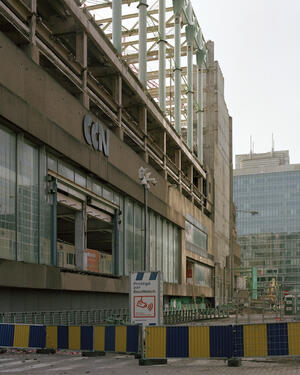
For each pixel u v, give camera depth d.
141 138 57.00
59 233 58.34
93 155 40.03
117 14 52.25
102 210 44.12
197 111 93.50
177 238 71.00
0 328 19.67
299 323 15.40
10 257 29.09
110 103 47.31
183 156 78.88
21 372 14.29
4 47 28.42
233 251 124.62
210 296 91.00
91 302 40.47
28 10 33.16
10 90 28.56
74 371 14.57
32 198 32.03
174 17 76.12
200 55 93.88
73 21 40.97
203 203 92.44
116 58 47.88
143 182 30.89
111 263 46.88
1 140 29.03
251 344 15.57
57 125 34.31
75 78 39.44
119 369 15.16
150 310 18.33
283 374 13.70
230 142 122.38
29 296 31.02
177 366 16.00
